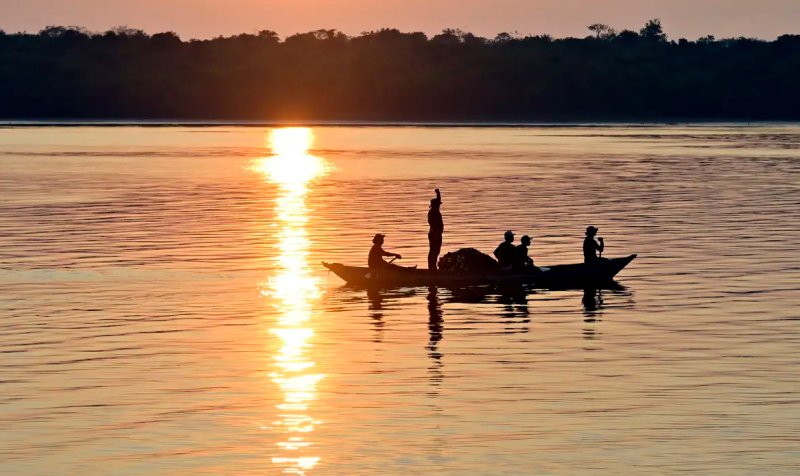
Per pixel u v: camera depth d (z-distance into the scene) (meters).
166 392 66.12
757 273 109.44
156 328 83.69
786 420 60.66
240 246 129.00
